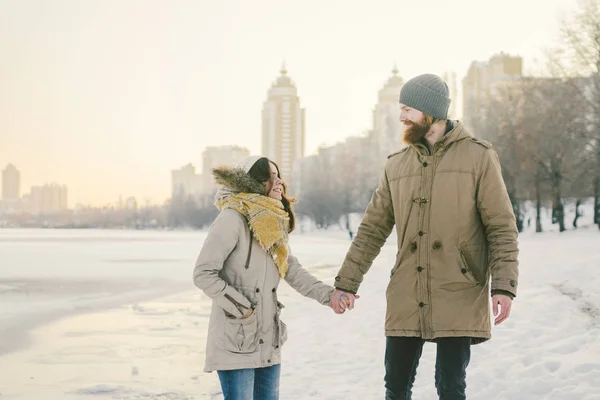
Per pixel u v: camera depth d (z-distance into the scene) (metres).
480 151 3.95
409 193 4.02
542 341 7.38
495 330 8.07
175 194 191.38
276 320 3.91
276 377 3.95
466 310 3.84
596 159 40.25
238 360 3.74
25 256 39.97
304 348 8.39
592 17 39.06
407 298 3.94
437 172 3.96
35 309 14.45
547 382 5.60
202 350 8.90
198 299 16.19
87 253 44.09
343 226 106.75
